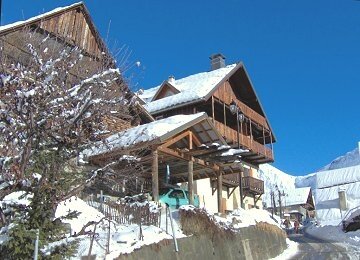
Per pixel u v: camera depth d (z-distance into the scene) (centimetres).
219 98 3167
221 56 4006
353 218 3259
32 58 921
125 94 1082
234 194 3450
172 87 3331
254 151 3419
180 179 2534
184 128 1875
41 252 754
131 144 1227
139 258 1139
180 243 1366
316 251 2212
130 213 1380
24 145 761
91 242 962
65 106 827
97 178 889
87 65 1111
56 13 2030
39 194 766
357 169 7369
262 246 2019
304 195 6819
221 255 1598
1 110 762
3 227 740
